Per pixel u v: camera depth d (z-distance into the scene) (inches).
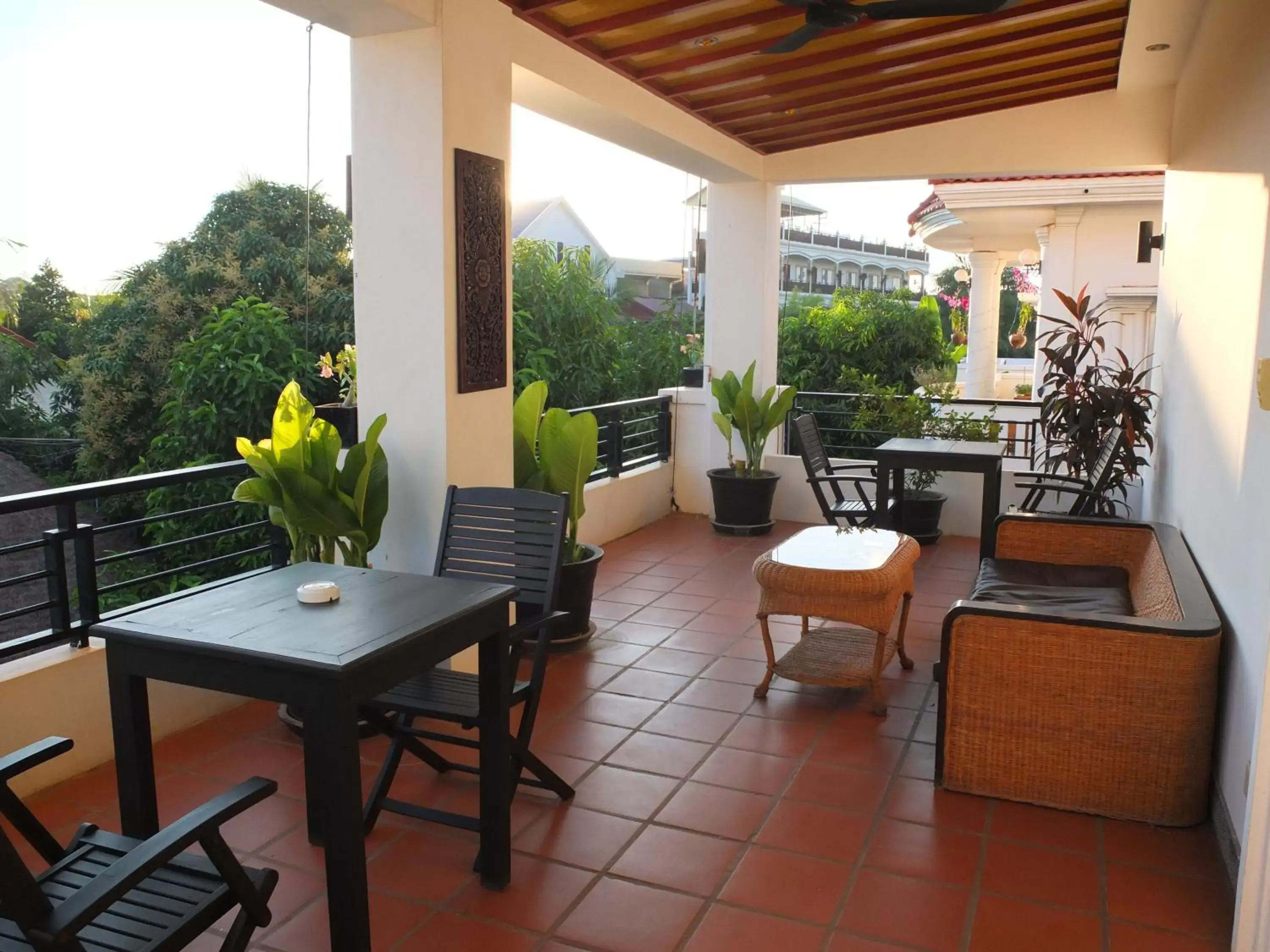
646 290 686.5
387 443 148.6
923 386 320.5
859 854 106.8
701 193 309.9
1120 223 329.4
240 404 313.1
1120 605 142.6
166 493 304.2
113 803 116.3
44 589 305.9
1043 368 346.9
